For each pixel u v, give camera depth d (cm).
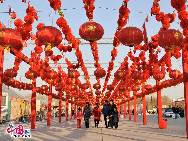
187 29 912
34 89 1994
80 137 1421
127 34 792
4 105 4272
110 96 3750
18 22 1000
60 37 793
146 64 1561
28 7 995
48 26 797
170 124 2531
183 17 892
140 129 1978
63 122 3409
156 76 1517
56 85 2305
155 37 1168
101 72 1500
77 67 1688
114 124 2144
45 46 795
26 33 1005
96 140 1274
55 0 895
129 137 1405
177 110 5009
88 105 2286
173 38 784
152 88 2044
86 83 2589
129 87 2638
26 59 1452
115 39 1181
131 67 1738
